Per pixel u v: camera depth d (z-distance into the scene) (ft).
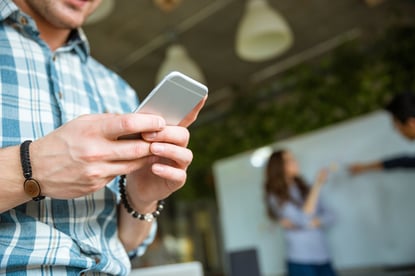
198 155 17.52
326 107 13.75
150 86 14.82
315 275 9.64
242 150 16.10
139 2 10.02
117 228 2.33
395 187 9.40
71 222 1.98
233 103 16.35
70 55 2.54
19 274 1.72
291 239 10.03
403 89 12.37
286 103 14.96
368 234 9.73
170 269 4.22
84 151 1.48
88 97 2.49
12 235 1.75
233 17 11.10
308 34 12.69
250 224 11.93
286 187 10.25
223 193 12.63
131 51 12.29
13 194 1.55
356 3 11.17
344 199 10.11
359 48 13.12
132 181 2.09
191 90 1.61
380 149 9.70
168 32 11.46
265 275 11.39
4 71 2.06
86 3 2.39
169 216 21.85
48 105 2.15
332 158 10.44
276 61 14.21
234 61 13.88
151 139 1.60
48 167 1.52
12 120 1.97
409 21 12.14
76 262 1.85
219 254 20.18
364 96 12.98
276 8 11.03
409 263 9.13
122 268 2.13
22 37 2.23
